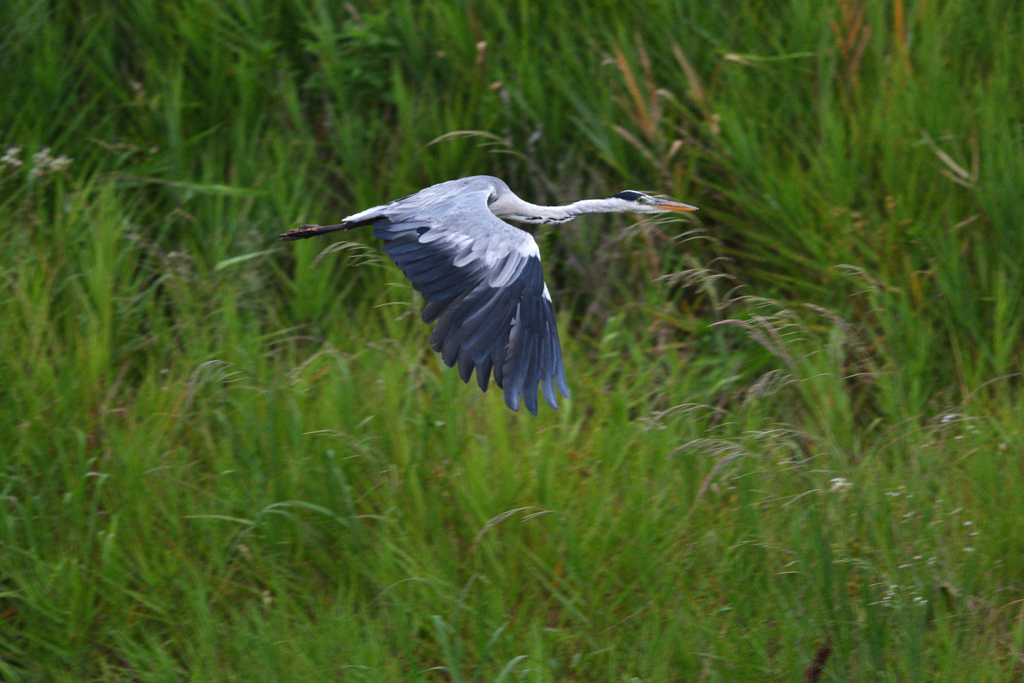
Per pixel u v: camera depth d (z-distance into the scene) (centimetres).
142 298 1146
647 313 1168
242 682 802
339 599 856
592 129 1256
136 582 889
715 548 901
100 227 1134
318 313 1163
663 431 1013
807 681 814
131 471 939
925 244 1156
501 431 973
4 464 934
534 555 884
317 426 984
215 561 892
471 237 809
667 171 1223
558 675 830
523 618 859
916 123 1216
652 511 911
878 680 807
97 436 991
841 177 1191
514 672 805
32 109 1234
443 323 780
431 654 841
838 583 834
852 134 1225
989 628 842
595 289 1211
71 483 928
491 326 775
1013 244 1144
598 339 1195
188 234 1217
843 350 1133
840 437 1026
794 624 834
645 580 872
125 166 1258
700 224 1220
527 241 809
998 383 1076
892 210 1168
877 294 1124
